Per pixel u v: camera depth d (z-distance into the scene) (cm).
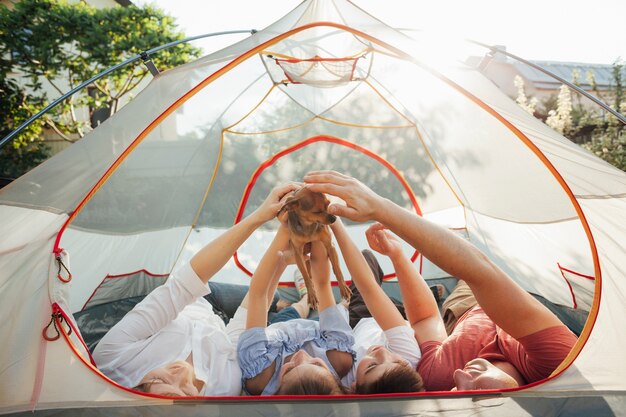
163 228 357
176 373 182
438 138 354
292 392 174
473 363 188
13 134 284
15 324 178
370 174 398
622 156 752
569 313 279
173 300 202
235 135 392
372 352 193
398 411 163
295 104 391
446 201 384
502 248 342
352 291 290
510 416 158
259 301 209
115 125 253
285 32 255
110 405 170
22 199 229
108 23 1055
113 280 311
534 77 1191
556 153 235
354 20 272
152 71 345
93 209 302
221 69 246
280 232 205
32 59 1009
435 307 234
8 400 167
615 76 880
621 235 205
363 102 389
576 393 166
